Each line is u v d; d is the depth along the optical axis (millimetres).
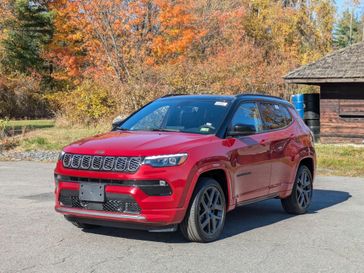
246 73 31438
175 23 32062
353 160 15727
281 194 8008
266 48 46344
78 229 7105
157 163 5945
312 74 20359
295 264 5613
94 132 22156
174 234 6906
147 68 25594
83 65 36375
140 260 5668
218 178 6832
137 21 30875
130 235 6805
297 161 8344
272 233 7082
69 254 5879
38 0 39656
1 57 39469
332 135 21141
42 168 14172
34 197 9648
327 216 8375
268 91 31172
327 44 49281
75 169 6250
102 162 6074
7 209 8492
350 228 7445
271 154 7660
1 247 6164
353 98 20781
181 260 5680
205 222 6402
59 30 35125
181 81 25484
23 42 39875
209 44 40281
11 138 19953
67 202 6375
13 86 37125
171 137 6516
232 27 42281
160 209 5910
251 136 7383
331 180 12773
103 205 6055
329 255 5988
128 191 5891
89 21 30766
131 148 6094
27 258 5711
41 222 7527
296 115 8844
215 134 6836
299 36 48531
